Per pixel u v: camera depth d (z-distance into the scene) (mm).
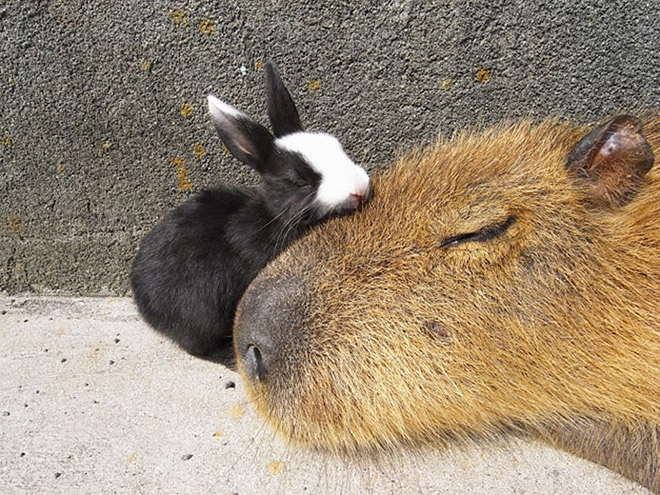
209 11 380
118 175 429
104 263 456
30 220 442
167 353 406
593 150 290
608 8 364
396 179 337
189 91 403
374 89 398
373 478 300
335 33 384
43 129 414
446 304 283
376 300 286
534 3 366
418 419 288
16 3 380
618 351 288
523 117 396
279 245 379
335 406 281
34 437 333
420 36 381
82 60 394
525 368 286
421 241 294
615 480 301
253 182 434
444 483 296
